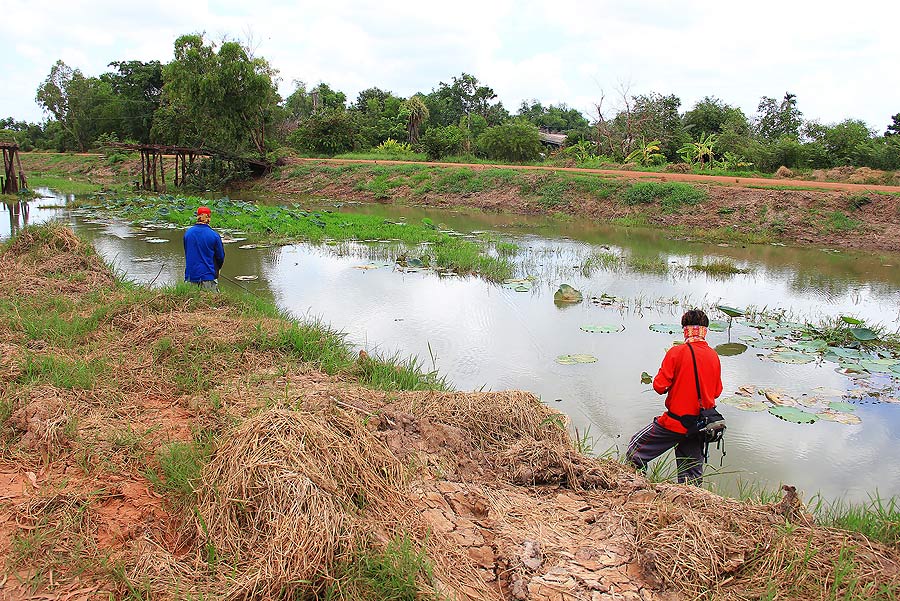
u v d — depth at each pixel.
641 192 24.48
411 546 3.38
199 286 8.75
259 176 40.56
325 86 71.12
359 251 15.92
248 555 3.26
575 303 11.07
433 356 8.09
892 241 18.25
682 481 5.18
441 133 47.19
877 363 8.03
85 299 8.46
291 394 5.36
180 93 37.38
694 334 5.18
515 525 3.87
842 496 5.06
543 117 80.44
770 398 6.89
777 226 20.11
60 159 56.88
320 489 3.46
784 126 45.94
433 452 4.74
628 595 3.26
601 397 6.95
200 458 4.20
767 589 3.29
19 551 3.33
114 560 3.30
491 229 21.66
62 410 4.84
